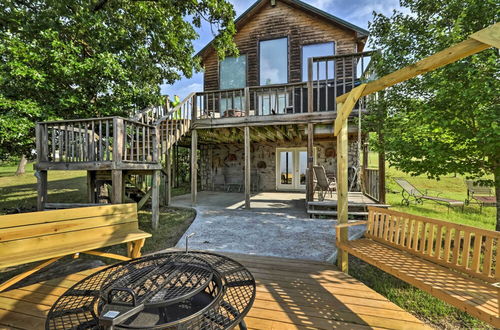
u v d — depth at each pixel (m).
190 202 7.47
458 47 1.79
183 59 8.23
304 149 9.70
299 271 2.60
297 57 8.63
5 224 2.16
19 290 2.20
